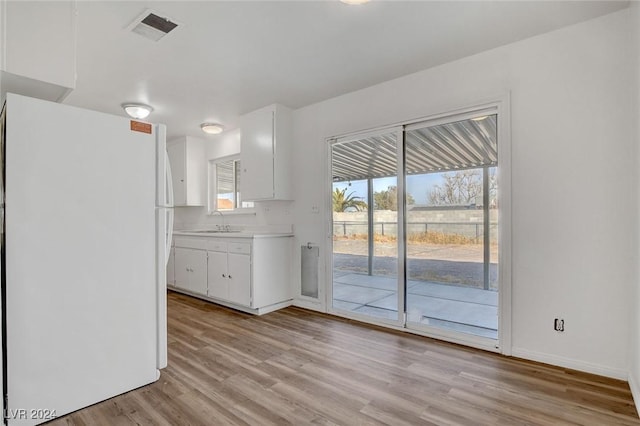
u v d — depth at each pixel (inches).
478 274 109.3
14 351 65.5
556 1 79.2
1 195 71.5
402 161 123.4
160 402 75.9
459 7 81.2
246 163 161.6
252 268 143.2
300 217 155.3
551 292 92.7
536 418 68.4
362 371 90.3
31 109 67.9
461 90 108.0
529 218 96.0
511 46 98.9
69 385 71.7
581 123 88.4
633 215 79.9
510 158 98.7
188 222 220.5
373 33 92.4
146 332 83.8
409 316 123.3
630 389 78.5
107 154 77.9
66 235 71.9
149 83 124.3
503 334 100.2
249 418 69.7
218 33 91.0
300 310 151.0
